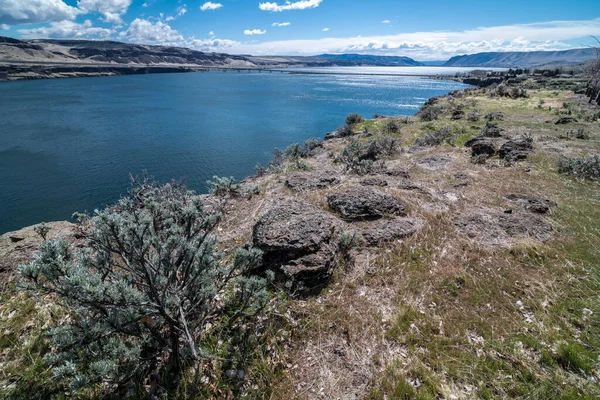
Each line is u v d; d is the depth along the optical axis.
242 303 3.85
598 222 6.21
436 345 3.53
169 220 3.25
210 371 3.18
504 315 3.97
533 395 2.94
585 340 3.54
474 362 3.31
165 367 3.16
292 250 4.54
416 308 4.09
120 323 2.59
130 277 3.13
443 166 11.19
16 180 24.25
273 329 3.67
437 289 4.46
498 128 16.69
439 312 4.04
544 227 6.00
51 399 2.93
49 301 3.95
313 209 5.82
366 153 14.51
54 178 24.72
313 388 3.13
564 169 9.55
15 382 3.06
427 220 6.32
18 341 3.47
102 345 2.70
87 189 22.86
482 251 5.30
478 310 4.07
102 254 2.90
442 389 3.03
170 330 2.97
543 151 11.90
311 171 10.27
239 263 3.45
